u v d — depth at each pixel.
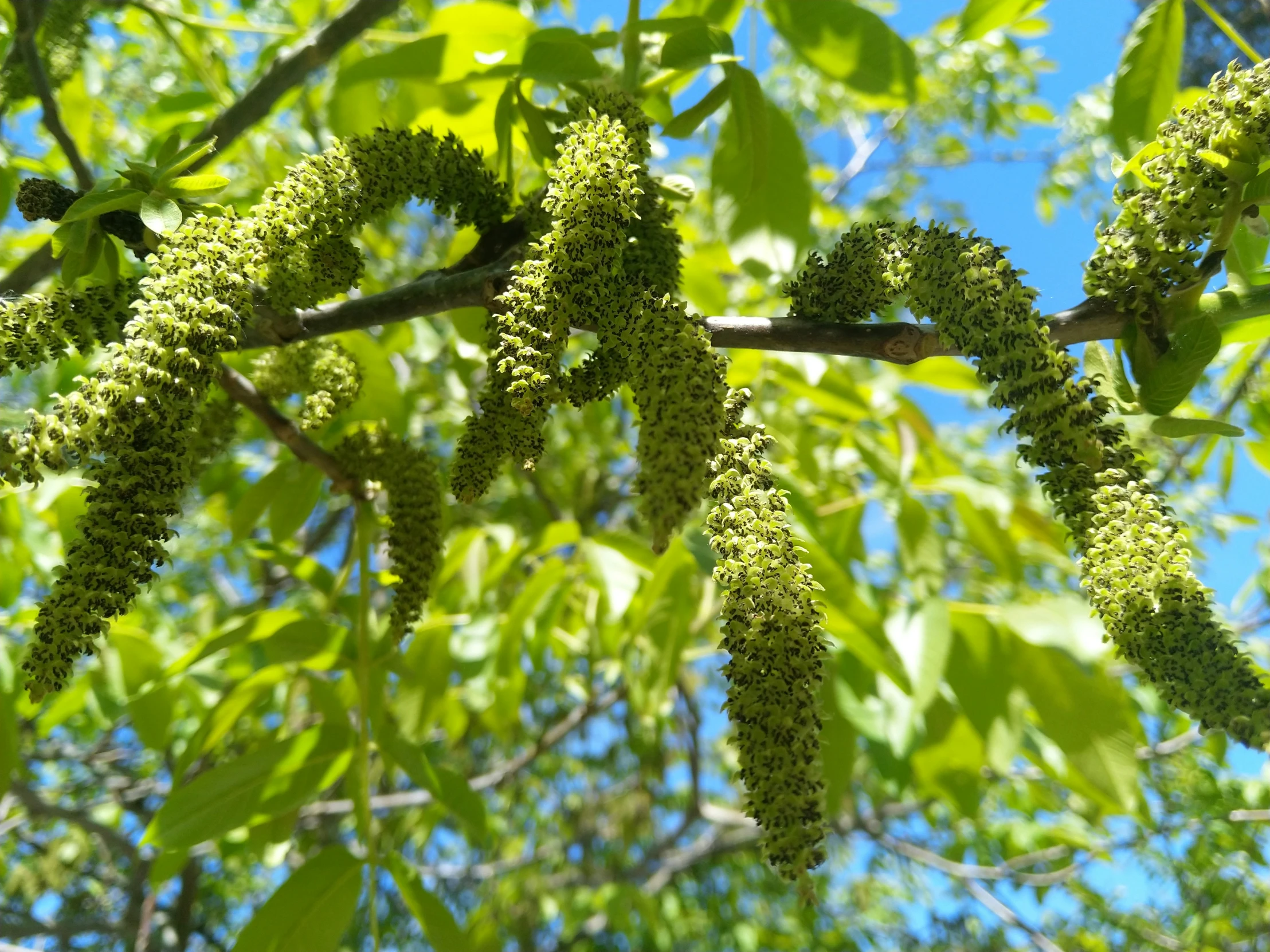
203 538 1.00
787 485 0.50
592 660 0.69
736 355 0.54
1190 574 0.22
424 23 0.71
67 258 0.26
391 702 0.61
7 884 1.00
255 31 0.54
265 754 0.34
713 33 0.34
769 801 0.21
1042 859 1.01
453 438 0.93
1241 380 0.50
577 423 0.99
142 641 0.53
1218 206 0.25
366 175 0.27
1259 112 0.24
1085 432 0.23
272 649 0.35
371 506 0.36
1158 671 0.22
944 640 0.41
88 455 0.21
